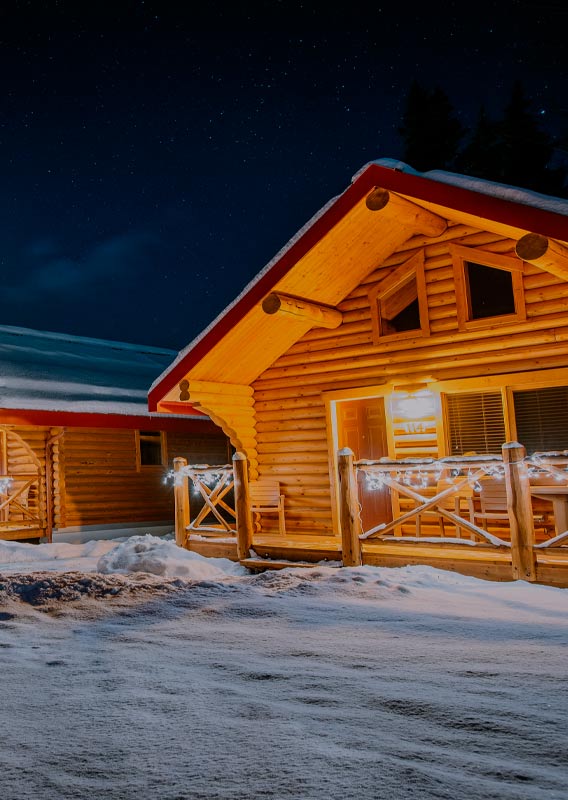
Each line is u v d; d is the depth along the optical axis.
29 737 3.32
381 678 4.12
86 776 2.85
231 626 5.68
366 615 5.90
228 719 3.48
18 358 19.20
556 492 8.12
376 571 7.91
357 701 3.69
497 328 9.95
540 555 8.05
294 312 10.60
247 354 12.02
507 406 9.97
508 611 5.99
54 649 5.11
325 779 2.72
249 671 4.34
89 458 17.48
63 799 2.63
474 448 10.34
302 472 12.32
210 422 19.52
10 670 4.54
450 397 10.63
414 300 11.17
